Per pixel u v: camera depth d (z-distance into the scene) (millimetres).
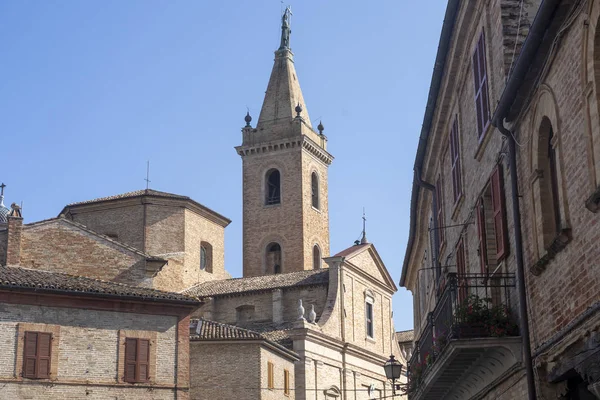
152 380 40906
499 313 17859
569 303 14719
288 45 101125
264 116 97125
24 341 38531
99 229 70875
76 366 39406
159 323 41750
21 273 41156
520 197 17203
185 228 71562
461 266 23656
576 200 14289
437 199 29922
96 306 40406
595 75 13258
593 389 12734
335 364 68812
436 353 20297
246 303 68938
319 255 96188
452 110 25000
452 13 21484
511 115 17250
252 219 95125
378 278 79375
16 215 53125
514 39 18203
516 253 17188
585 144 13664
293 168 94688
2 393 37625
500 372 18578
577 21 13883
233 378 52438
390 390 77375
